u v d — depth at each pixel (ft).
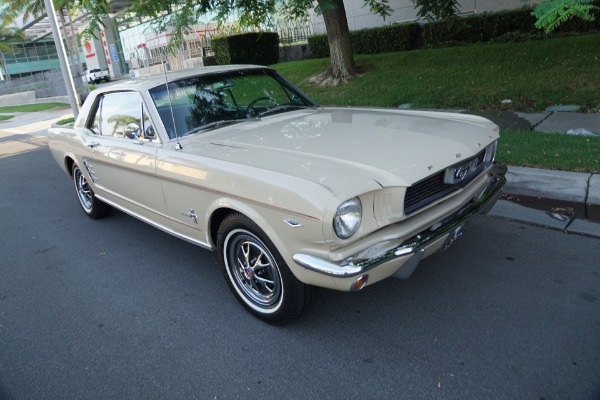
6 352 10.62
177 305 11.92
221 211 10.82
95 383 9.33
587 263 11.87
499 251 12.87
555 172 15.94
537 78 27.78
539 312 10.10
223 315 11.28
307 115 13.73
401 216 8.87
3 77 193.36
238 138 11.70
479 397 7.97
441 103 28.17
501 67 30.86
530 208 15.31
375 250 8.59
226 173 9.97
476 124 11.99
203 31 60.03
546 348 8.98
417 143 10.11
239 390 8.75
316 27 58.34
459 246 13.35
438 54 36.83
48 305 12.55
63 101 86.22
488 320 10.00
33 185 26.22
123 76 121.39
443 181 9.81
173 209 12.31
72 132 17.29
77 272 14.35
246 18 31.30
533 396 7.88
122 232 17.33
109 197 16.21
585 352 8.78
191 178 10.85
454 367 8.72
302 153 10.00
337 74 36.78
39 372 9.82
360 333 10.02
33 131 50.65
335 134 11.15
